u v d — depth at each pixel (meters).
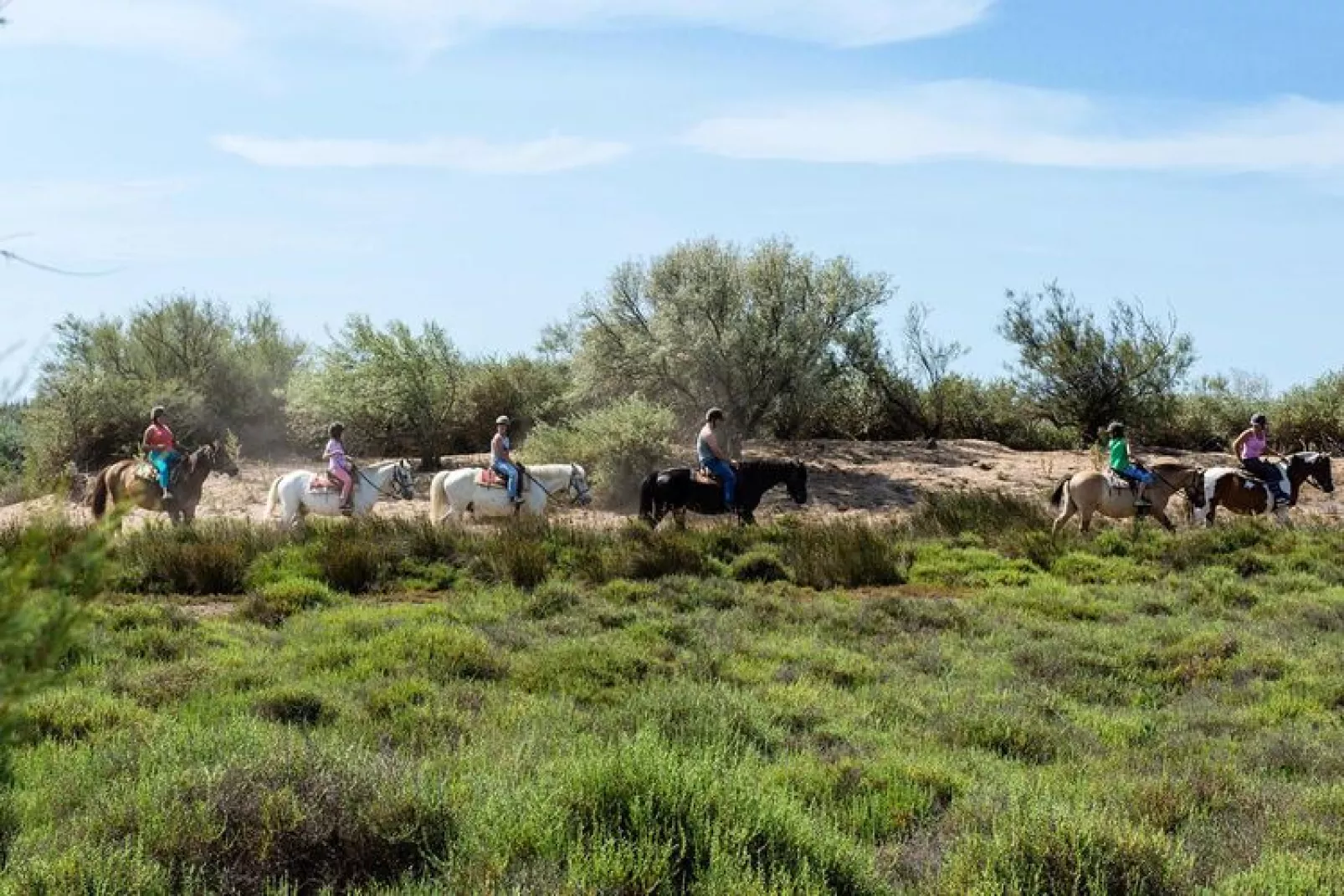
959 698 12.30
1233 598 17.73
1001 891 6.48
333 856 6.79
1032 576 19.27
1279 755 10.38
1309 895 6.75
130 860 6.35
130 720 9.74
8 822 7.19
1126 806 8.56
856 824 8.16
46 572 3.48
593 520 25.56
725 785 7.40
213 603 17.03
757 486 22.27
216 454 23.44
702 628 15.20
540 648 13.72
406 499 24.84
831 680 12.87
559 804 7.12
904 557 20.06
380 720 10.38
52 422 31.31
